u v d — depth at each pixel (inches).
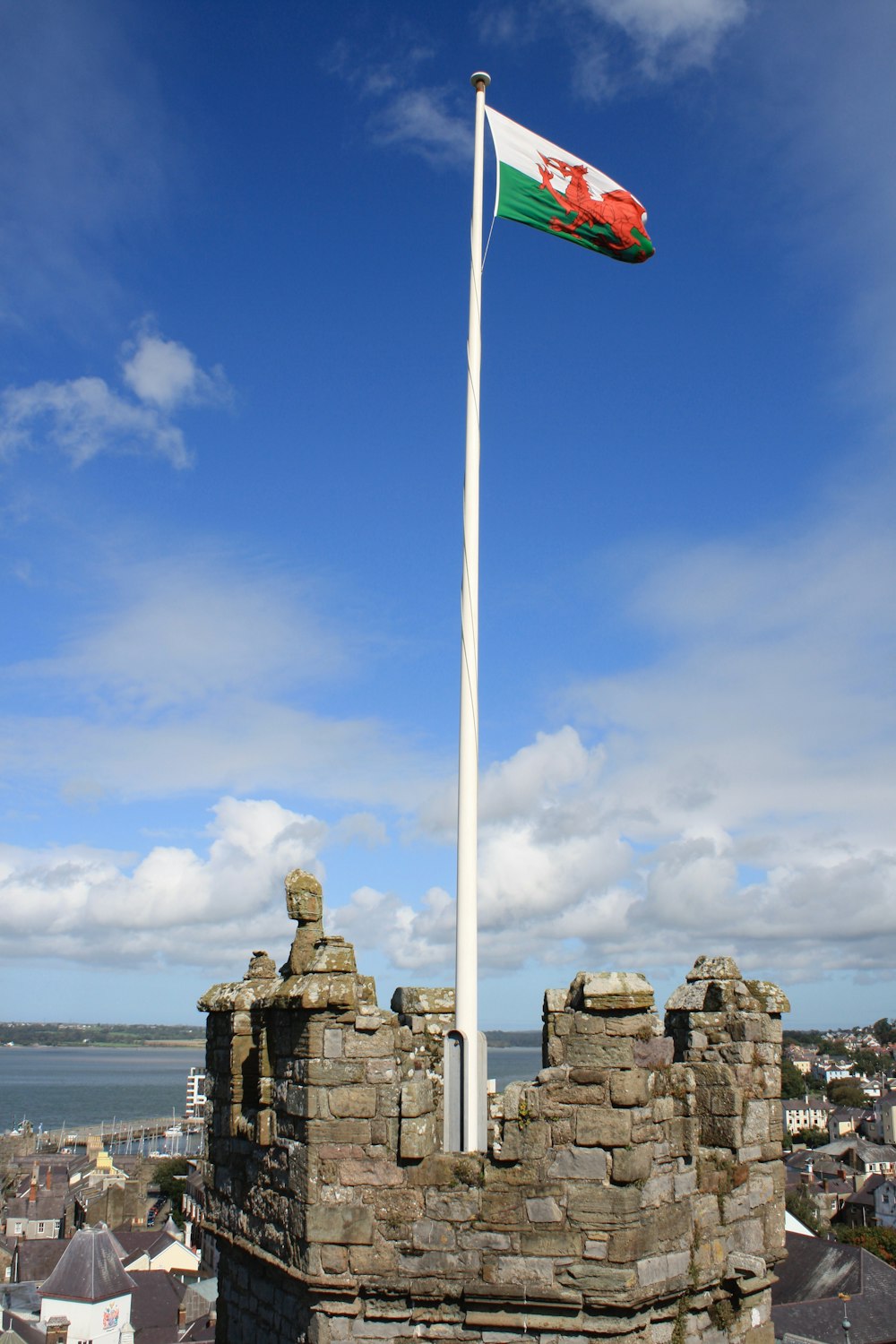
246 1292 547.8
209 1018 624.7
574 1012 459.5
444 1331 453.4
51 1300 3796.8
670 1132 471.2
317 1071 476.7
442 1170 462.0
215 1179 592.7
